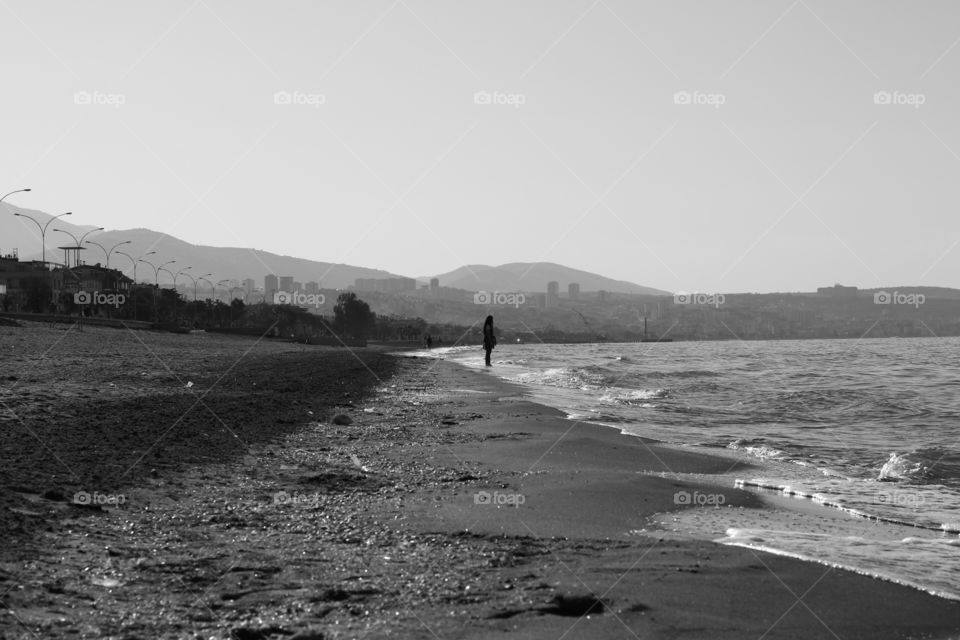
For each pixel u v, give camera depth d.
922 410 30.69
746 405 32.78
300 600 7.11
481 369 64.38
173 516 10.18
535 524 10.55
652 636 6.54
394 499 12.12
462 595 7.35
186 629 6.33
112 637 6.09
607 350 154.00
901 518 11.90
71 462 13.05
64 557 8.01
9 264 163.38
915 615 7.15
